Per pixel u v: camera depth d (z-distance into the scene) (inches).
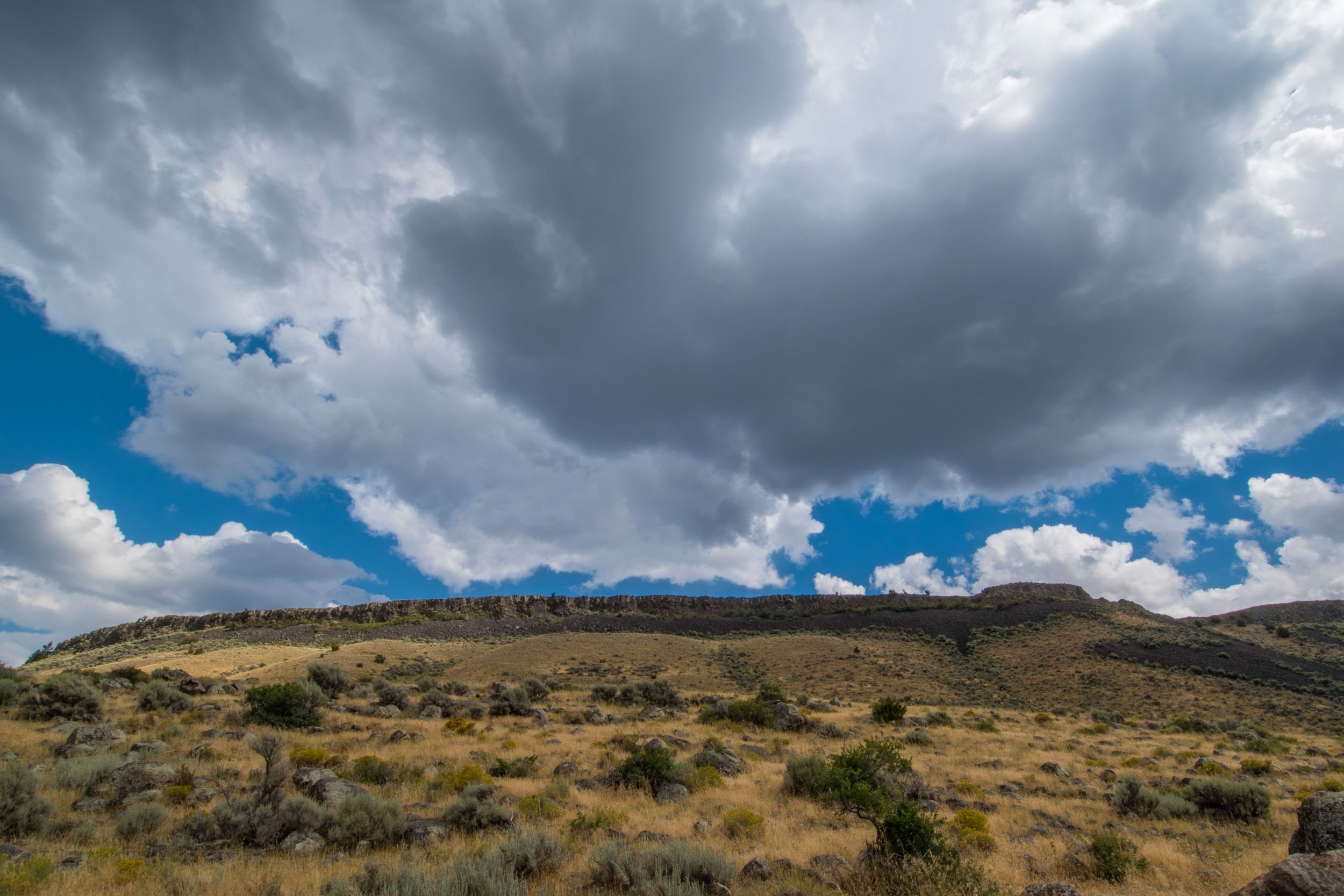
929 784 898.7
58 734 938.1
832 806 679.1
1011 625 4439.0
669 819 628.7
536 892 360.8
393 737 1099.3
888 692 2977.4
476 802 574.6
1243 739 1753.2
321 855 461.4
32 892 354.9
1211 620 4874.5
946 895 392.2
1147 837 649.0
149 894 366.3
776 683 3171.8
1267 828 680.4
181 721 1159.6
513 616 6624.0
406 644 4330.7
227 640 5226.4
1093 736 1635.1
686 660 3668.8
